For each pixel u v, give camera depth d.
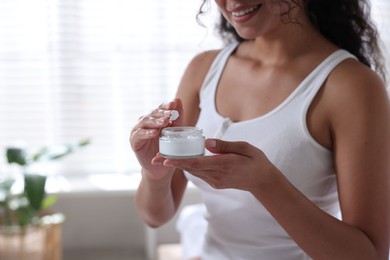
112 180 2.65
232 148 1.00
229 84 1.37
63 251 2.68
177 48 2.64
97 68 2.62
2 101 2.60
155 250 2.55
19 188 2.54
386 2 2.59
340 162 1.16
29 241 2.22
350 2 1.29
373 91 1.16
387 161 1.13
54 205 2.64
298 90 1.22
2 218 2.37
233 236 1.32
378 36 1.39
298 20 1.26
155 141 1.20
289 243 1.26
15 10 2.54
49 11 2.56
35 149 2.64
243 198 1.25
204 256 1.39
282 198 1.05
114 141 2.69
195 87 1.46
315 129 1.20
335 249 1.08
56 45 2.59
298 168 1.21
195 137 1.00
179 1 2.62
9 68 2.58
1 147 2.63
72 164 2.70
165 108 1.15
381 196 1.12
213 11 2.07
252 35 1.19
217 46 2.63
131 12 2.60
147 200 1.40
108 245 2.71
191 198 2.61
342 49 1.25
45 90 2.61
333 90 1.18
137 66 2.64
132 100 2.66
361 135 1.13
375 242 1.10
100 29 2.60
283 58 1.30
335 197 1.28
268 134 1.24
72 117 2.64
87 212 2.67
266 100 1.28
